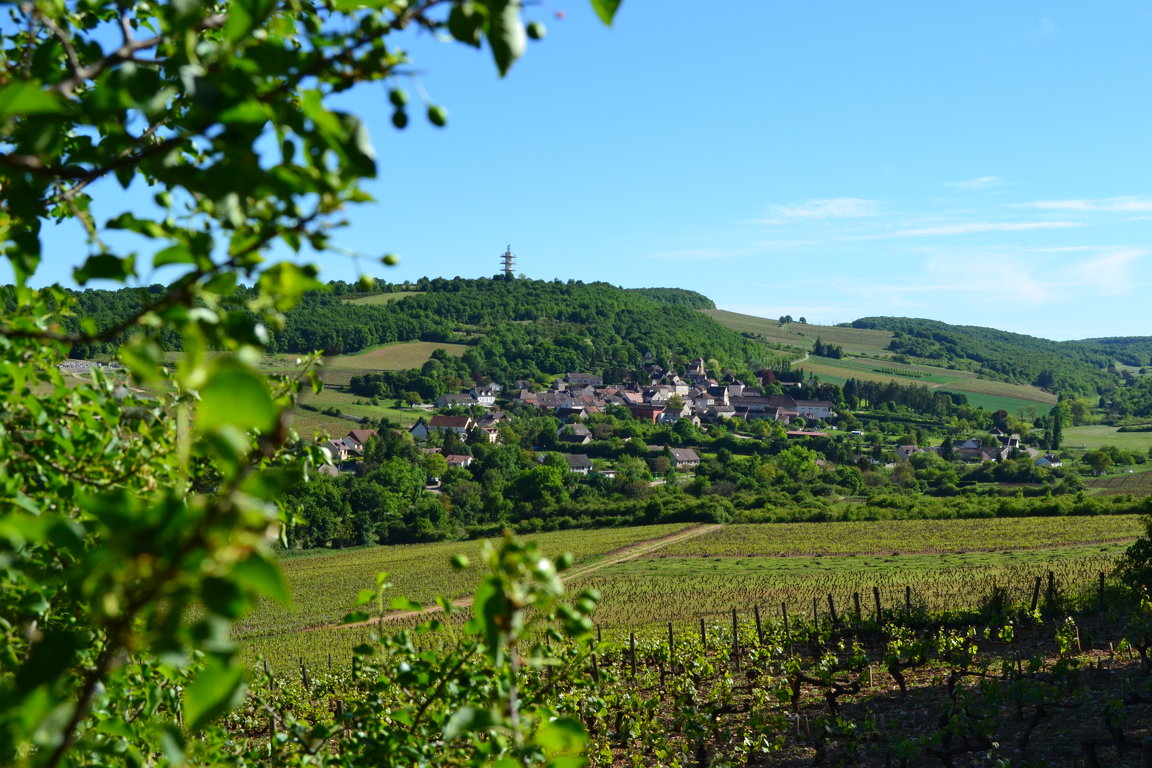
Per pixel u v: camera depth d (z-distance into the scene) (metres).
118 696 3.74
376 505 104.38
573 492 118.25
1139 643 21.92
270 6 1.87
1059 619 32.25
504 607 2.34
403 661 4.21
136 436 3.93
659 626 50.22
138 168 2.32
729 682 20.89
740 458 147.25
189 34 1.88
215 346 2.05
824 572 69.12
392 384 195.38
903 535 85.75
